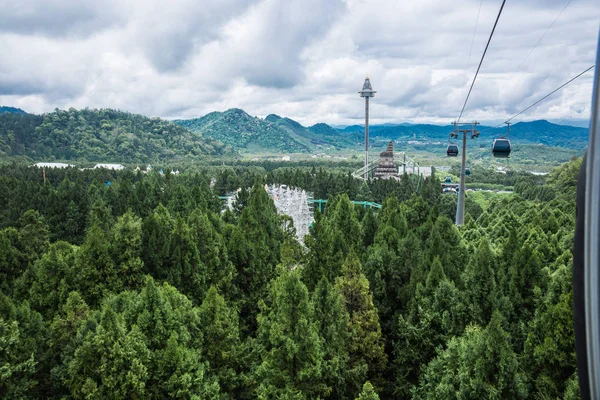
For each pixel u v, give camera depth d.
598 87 4.93
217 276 58.09
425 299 43.62
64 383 36.22
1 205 118.06
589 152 4.99
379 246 59.38
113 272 52.59
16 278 58.97
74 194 111.25
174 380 36.00
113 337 35.38
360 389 40.28
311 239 58.47
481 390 30.34
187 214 97.62
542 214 81.00
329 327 39.78
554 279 36.22
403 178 168.62
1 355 35.62
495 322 30.95
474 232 74.50
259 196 79.38
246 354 45.41
